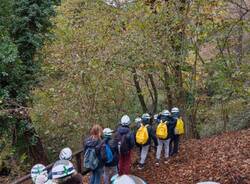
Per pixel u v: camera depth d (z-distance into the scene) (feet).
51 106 52.65
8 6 60.90
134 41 48.24
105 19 52.34
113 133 40.32
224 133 53.11
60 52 50.96
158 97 69.26
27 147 64.64
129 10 51.31
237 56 56.59
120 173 36.42
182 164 40.96
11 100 56.80
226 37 51.65
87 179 40.96
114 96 55.67
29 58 62.85
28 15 61.67
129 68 51.93
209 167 38.04
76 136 57.67
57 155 65.82
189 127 56.54
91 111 51.88
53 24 62.75
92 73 49.98
